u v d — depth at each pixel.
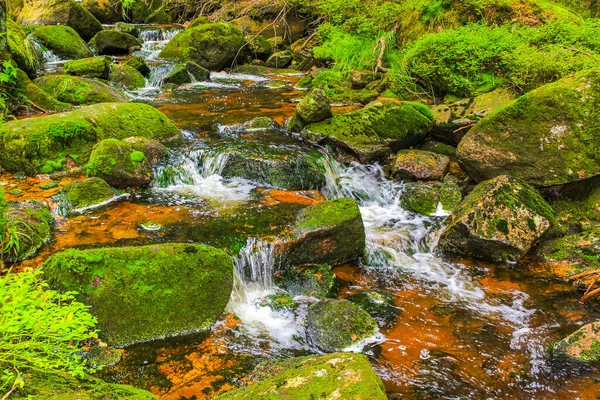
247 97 10.28
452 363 3.59
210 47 13.27
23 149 5.94
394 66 10.19
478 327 4.00
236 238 4.61
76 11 14.96
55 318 2.31
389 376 3.44
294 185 6.17
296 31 15.73
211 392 3.13
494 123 5.89
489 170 5.95
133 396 2.40
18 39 10.03
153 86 11.21
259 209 5.31
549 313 4.20
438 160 6.70
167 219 5.00
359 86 10.48
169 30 17.09
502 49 8.25
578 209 5.56
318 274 4.55
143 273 3.70
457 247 5.23
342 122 7.25
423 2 10.76
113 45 13.97
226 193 5.83
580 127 5.42
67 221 4.91
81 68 10.59
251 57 14.51
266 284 4.52
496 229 5.05
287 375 2.63
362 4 12.67
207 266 3.91
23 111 8.09
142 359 3.40
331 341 3.71
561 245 5.09
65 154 6.17
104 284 3.58
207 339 3.67
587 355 3.54
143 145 6.22
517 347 3.77
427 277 4.79
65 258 3.62
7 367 2.32
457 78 8.41
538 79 7.51
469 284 4.67
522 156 5.70
